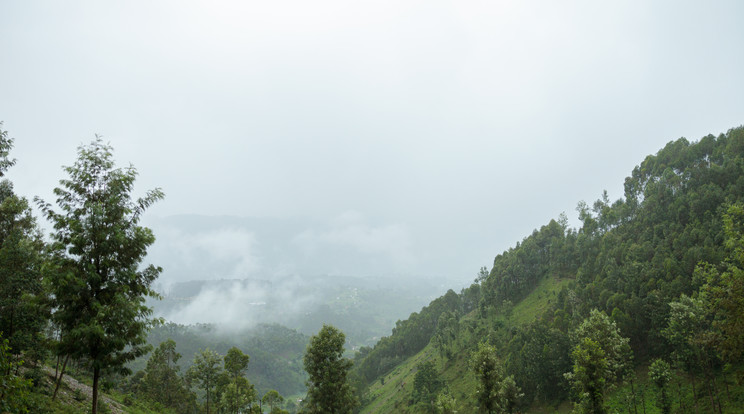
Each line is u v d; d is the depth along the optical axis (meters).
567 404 74.81
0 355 14.02
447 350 123.31
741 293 31.84
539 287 136.00
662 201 110.88
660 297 73.06
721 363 58.66
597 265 106.38
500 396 46.44
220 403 62.78
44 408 24.22
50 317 17.91
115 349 18.33
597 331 52.91
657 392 62.03
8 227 27.22
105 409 33.81
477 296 177.50
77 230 17.91
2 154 22.28
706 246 76.38
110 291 18.73
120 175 19.92
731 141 109.19
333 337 38.22
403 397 116.75
